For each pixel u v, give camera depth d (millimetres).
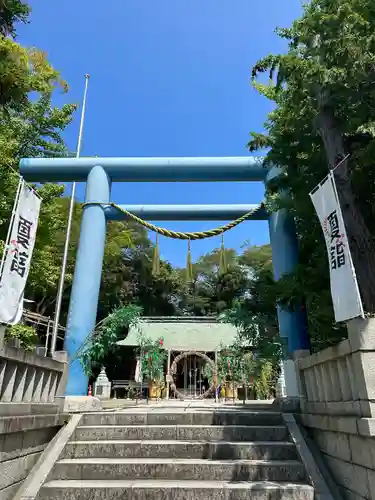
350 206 5879
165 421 6371
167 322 18750
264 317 9203
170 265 32062
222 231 11734
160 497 4488
